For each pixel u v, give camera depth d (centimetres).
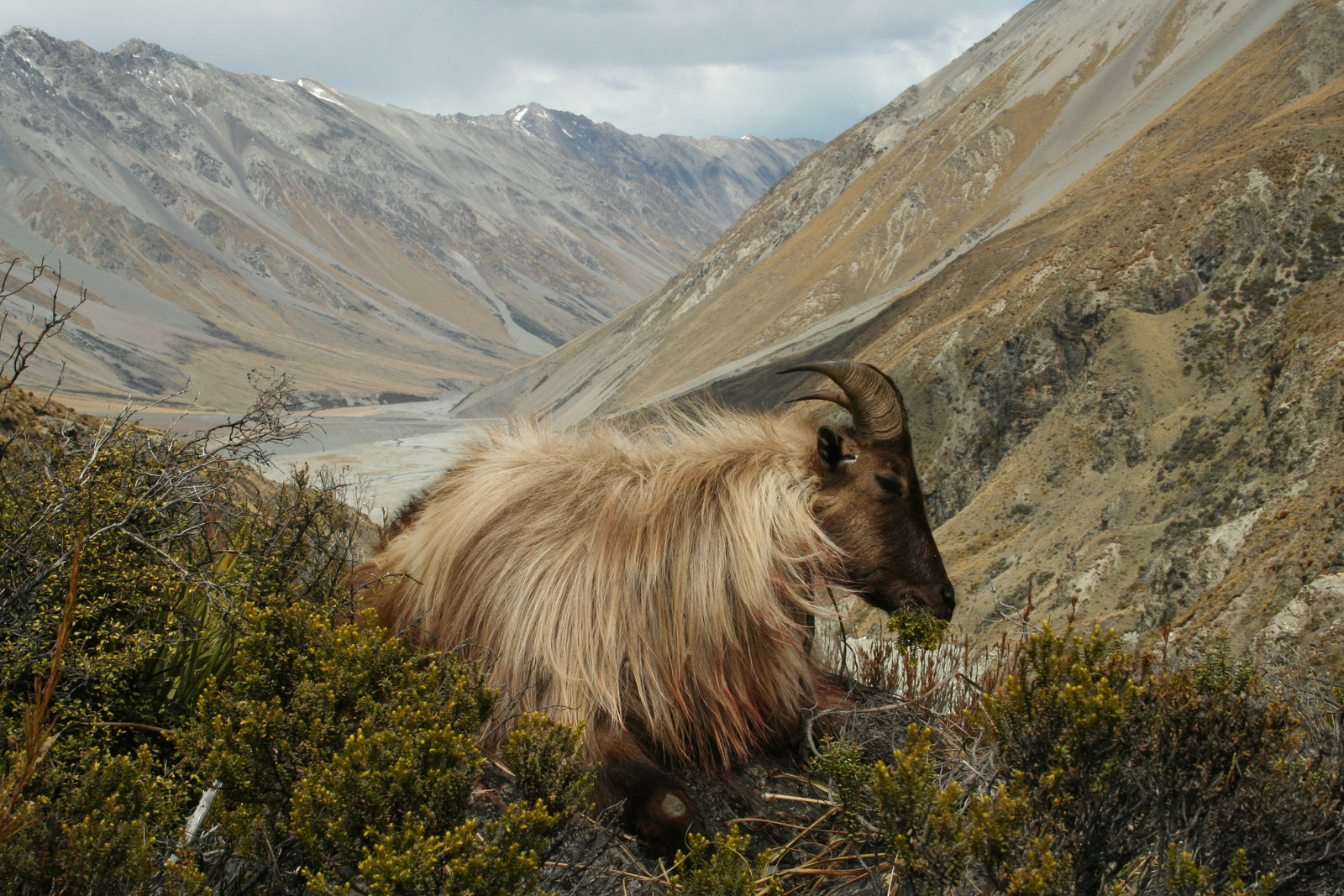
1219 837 248
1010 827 226
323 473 458
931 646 409
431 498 451
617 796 319
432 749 233
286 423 420
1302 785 249
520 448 412
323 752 246
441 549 384
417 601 392
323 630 285
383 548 480
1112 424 5453
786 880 307
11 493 307
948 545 5538
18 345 324
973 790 321
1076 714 250
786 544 387
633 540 361
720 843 254
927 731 244
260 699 272
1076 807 243
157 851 238
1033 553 4803
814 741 376
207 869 250
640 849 316
